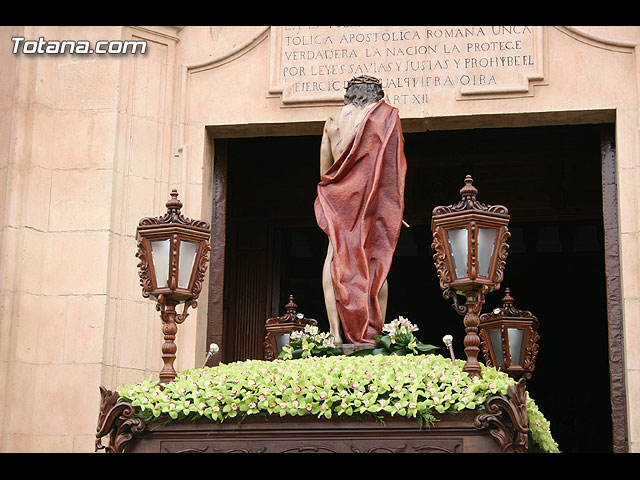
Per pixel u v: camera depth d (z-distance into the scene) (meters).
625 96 12.41
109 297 12.30
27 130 12.61
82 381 11.98
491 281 7.89
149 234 8.32
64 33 13.07
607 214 12.46
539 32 12.70
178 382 8.10
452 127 12.85
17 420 11.84
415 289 20.47
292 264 19.78
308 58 13.06
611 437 19.94
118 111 12.79
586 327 20.27
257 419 7.81
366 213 9.16
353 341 9.00
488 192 17.62
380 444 7.60
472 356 7.80
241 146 18.33
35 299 12.25
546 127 17.33
